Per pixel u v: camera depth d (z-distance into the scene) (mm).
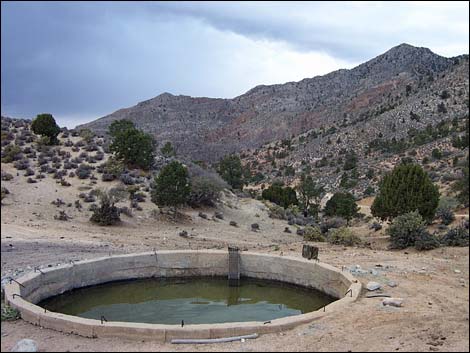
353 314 12477
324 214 64375
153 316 15703
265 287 19578
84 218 32031
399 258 19906
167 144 71188
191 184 41312
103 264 18656
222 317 15609
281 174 126375
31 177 38406
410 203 29828
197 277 20344
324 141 144750
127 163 46031
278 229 41531
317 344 10633
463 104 126188
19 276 16219
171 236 29844
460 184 34562
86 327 11688
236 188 71062
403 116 134000
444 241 22984
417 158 96625
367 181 94750
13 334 11758
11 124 54562
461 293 14492
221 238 32000
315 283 18109
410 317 12188
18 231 24859
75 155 46844
